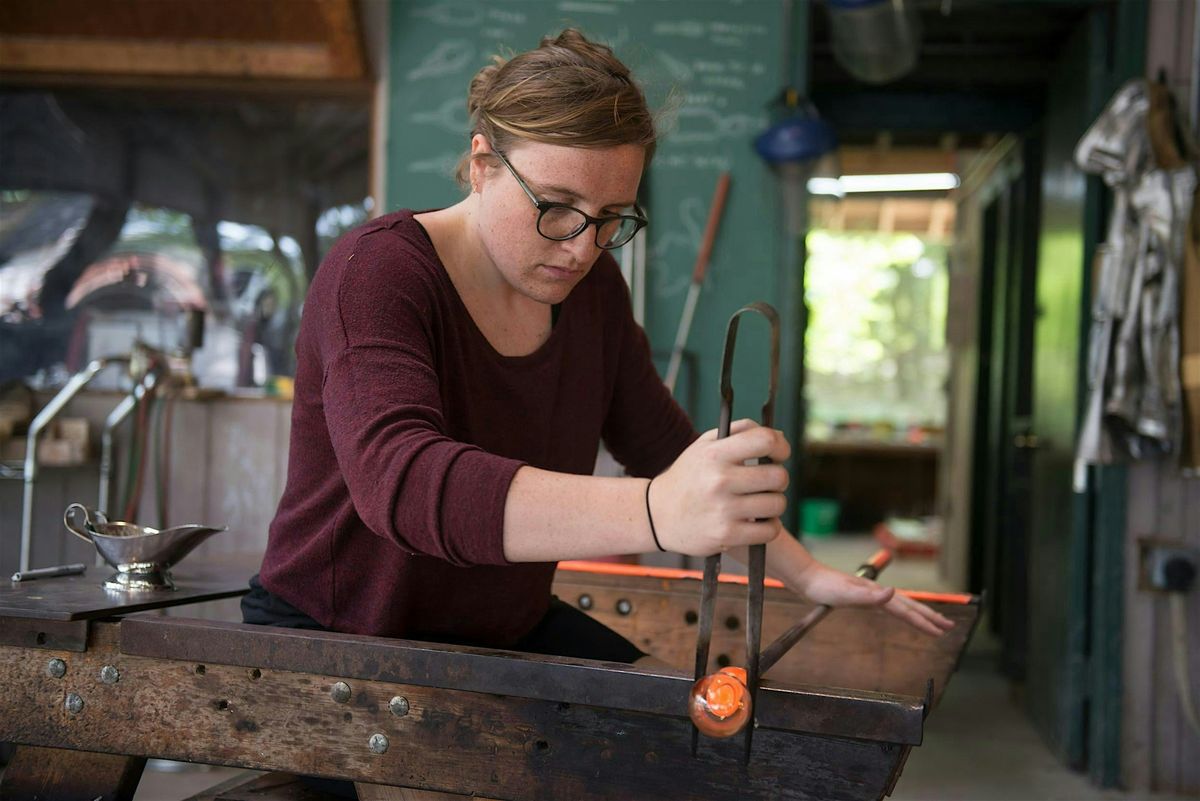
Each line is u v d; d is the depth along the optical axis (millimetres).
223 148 3688
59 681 1160
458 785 1025
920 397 10156
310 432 1214
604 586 1625
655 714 958
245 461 3492
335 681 1061
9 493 3457
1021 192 4605
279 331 3703
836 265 10203
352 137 3668
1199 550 3182
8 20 3432
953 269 6277
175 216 3699
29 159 3678
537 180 1055
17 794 1197
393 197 3420
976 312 5613
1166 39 3234
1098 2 3305
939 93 4430
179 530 1394
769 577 1573
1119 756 3246
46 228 3691
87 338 3695
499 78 1104
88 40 3473
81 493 3482
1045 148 4008
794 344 3461
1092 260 3330
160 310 3701
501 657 1000
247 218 3695
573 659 1015
